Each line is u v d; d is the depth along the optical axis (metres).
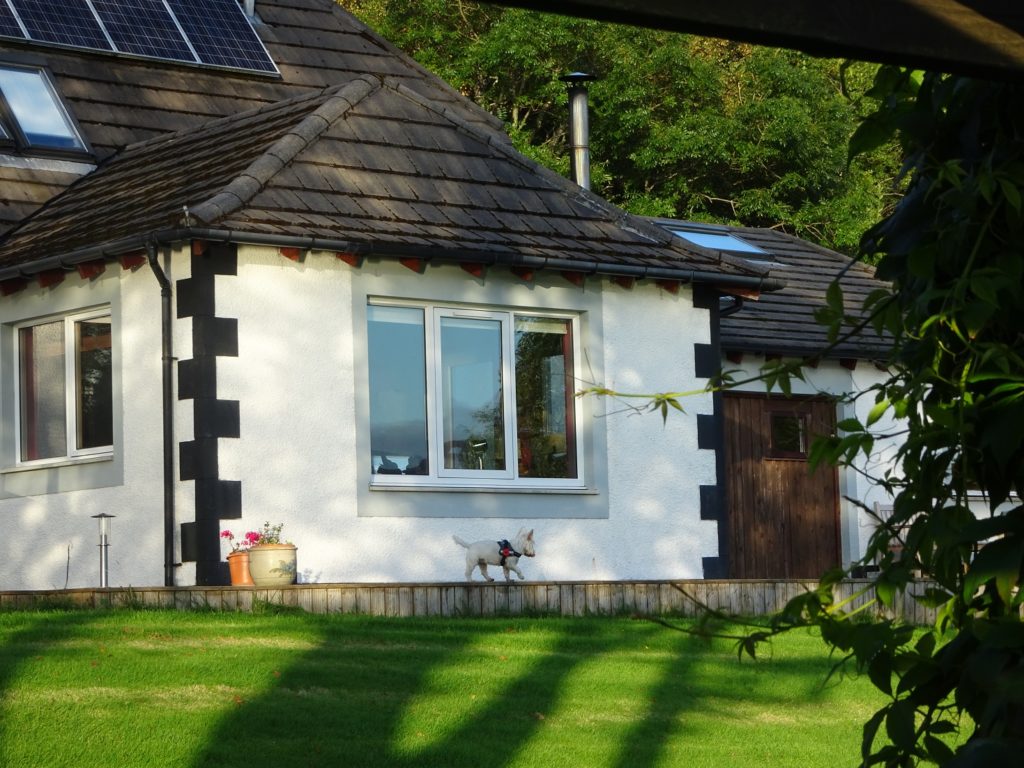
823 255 23.84
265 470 13.66
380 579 14.14
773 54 36.25
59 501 14.77
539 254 14.83
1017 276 2.76
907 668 2.82
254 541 13.27
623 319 15.80
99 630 10.52
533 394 15.40
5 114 17.48
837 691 10.41
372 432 14.40
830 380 19.59
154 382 13.95
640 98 35.22
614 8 2.21
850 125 36.59
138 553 14.00
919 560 2.91
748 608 14.15
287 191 14.33
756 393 19.31
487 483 14.90
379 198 14.88
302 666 9.66
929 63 2.48
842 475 19.88
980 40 2.49
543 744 8.38
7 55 18.23
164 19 20.09
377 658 10.16
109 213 15.18
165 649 9.95
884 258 3.02
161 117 18.91
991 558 2.65
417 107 16.53
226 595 12.16
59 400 15.05
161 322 13.83
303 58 21.20
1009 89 2.87
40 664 9.18
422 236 14.40
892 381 3.02
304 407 13.93
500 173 16.16
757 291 16.56
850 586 14.45
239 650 10.06
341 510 14.01
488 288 15.00
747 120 35.81
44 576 14.83
